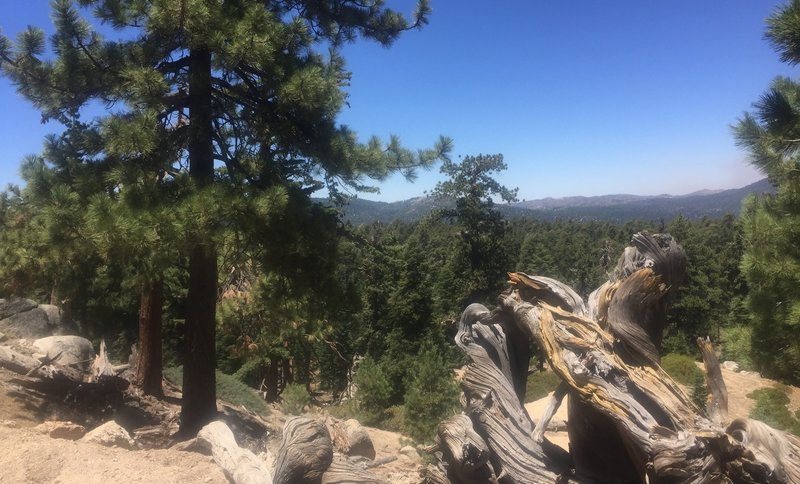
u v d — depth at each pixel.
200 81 9.46
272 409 14.90
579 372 4.26
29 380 8.85
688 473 3.54
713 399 4.12
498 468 4.68
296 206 9.39
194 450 7.17
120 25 9.24
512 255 42.69
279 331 14.90
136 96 8.48
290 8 10.94
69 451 5.89
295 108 9.44
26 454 5.56
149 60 9.10
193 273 10.11
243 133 10.81
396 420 15.11
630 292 4.46
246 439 9.76
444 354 28.44
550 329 4.62
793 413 14.11
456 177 37.06
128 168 8.30
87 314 20.22
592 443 4.47
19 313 13.16
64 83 9.03
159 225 7.83
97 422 9.04
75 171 8.59
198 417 9.93
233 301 15.17
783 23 7.66
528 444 4.69
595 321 4.75
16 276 9.58
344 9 11.19
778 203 8.91
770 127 8.18
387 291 32.69
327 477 5.03
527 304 5.00
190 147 9.94
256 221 8.45
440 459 5.30
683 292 38.06
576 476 4.46
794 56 8.04
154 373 12.34
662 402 4.08
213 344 10.21
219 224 8.32
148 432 9.38
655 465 3.69
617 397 4.14
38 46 9.11
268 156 10.34
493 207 38.09
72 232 7.89
